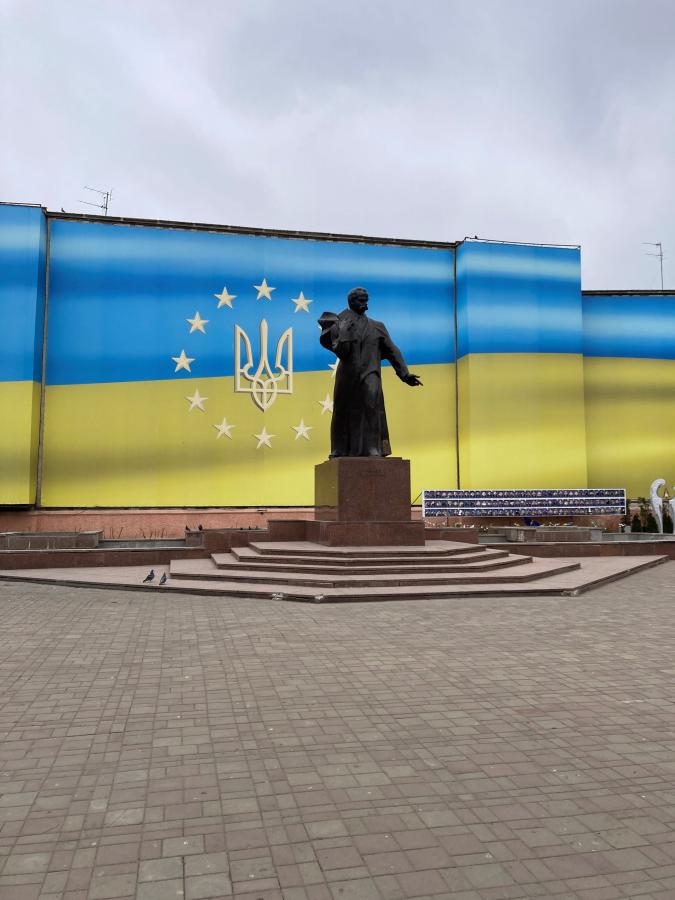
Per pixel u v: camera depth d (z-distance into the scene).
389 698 5.48
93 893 2.75
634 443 27.94
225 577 12.16
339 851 3.09
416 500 25.53
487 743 4.47
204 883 2.83
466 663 6.67
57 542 17.94
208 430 24.06
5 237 22.44
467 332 25.72
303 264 25.36
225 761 4.16
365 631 8.27
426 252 26.45
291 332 25.05
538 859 3.02
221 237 24.73
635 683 5.96
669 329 28.62
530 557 14.83
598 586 12.75
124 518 23.14
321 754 4.27
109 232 23.80
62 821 3.38
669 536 21.64
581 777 3.93
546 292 26.42
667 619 9.23
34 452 22.38
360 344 14.70
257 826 3.32
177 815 3.44
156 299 24.00
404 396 25.86
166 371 23.88
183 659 6.82
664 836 3.24
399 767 4.07
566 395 26.19
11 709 5.18
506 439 25.58
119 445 23.31
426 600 10.83
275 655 6.99
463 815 3.45
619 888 2.80
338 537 13.66
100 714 5.06
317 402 25.05
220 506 23.94
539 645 7.50
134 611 9.78
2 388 21.91
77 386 23.12
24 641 7.70
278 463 24.52
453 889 2.79
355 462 13.90
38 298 22.61
